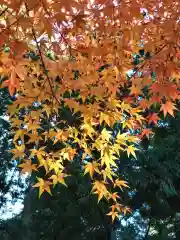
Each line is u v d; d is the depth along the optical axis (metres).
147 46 2.63
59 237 6.72
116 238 7.74
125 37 2.50
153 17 2.58
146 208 7.20
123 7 2.35
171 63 2.51
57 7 2.19
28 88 2.69
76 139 3.24
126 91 3.70
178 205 7.08
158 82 2.63
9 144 8.55
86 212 6.60
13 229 7.43
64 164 6.27
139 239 8.46
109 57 2.83
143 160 6.75
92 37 2.78
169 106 2.96
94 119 3.19
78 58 2.71
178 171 7.14
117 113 3.08
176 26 2.40
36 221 6.95
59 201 6.73
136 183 6.70
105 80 2.89
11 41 2.21
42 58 2.51
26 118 3.07
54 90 2.73
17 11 2.16
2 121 7.80
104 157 3.20
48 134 3.15
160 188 6.76
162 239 7.40
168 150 6.96
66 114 4.88
